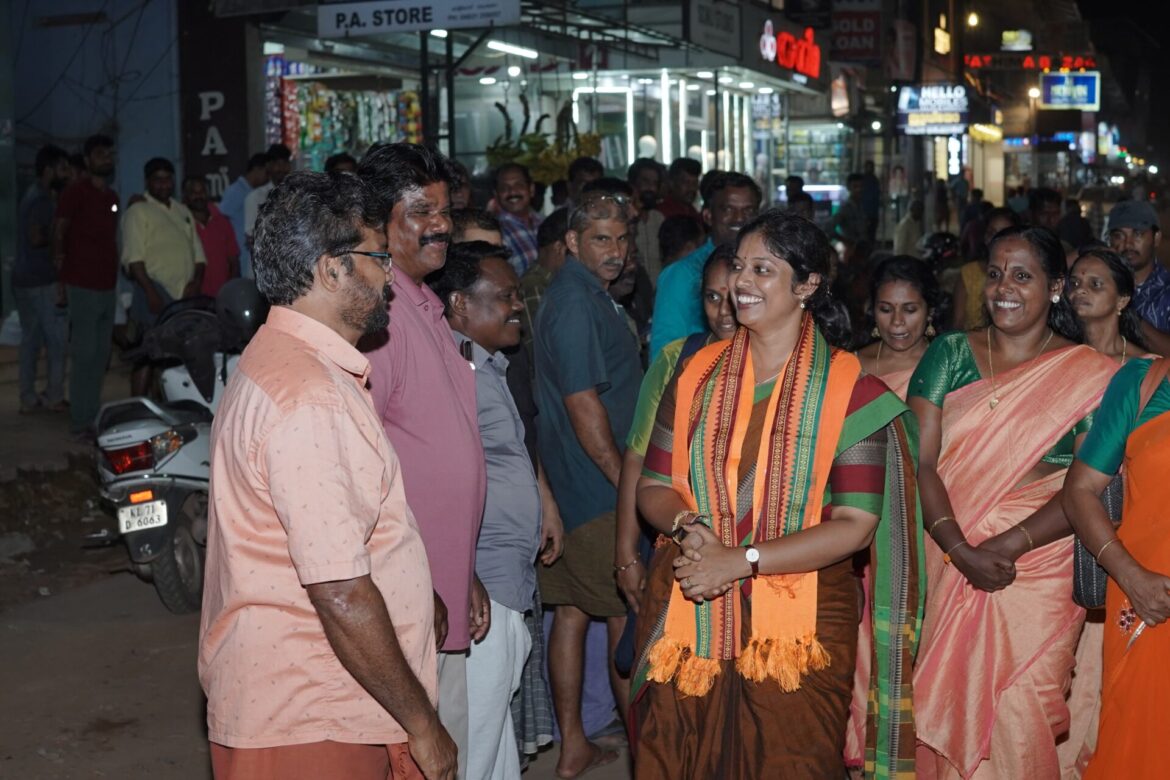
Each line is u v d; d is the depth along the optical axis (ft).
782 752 10.68
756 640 10.66
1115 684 11.90
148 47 43.78
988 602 13.29
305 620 8.62
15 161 44.42
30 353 37.14
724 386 10.96
